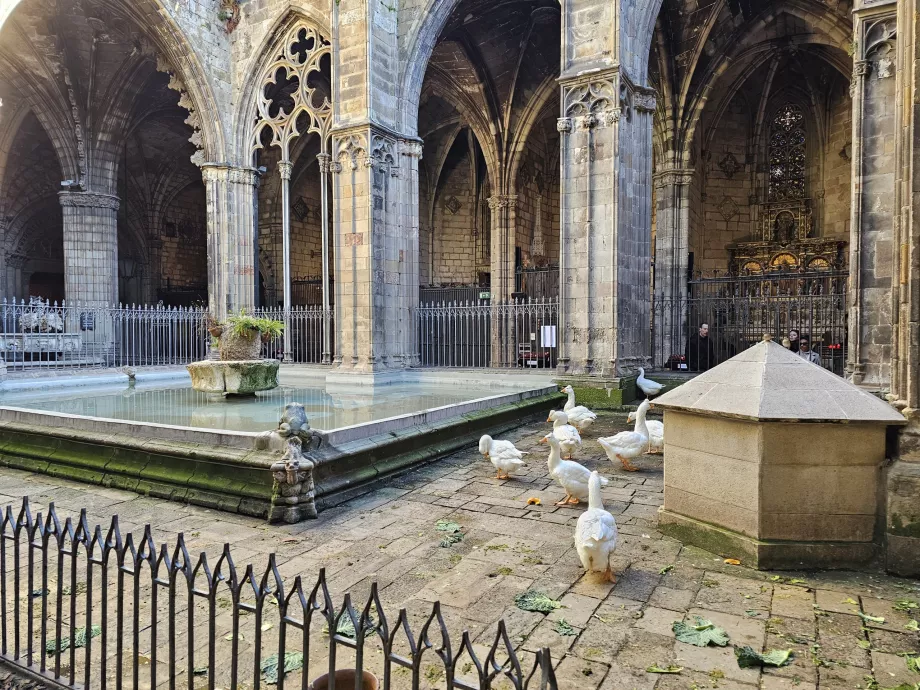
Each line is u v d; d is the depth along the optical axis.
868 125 10.26
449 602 4.17
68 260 22.36
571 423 10.31
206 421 8.80
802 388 4.93
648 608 4.09
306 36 18.38
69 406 10.74
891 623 3.88
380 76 15.98
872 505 4.75
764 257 23.88
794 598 4.25
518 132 24.61
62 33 19.98
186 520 6.05
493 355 23.33
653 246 23.08
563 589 4.38
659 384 14.48
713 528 5.16
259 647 2.62
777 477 4.80
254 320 12.06
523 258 27.16
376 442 7.49
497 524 5.84
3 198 26.55
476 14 20.19
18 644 3.38
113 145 23.02
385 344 16.31
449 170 30.48
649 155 14.62
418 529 5.71
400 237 16.80
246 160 19.42
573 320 13.84
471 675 3.30
